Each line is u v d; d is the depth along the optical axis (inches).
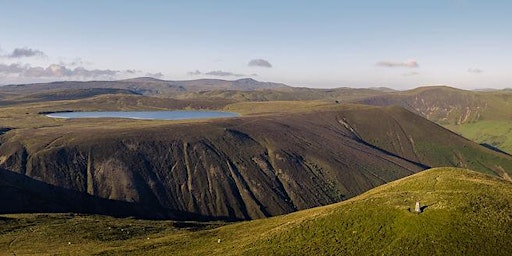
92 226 4630.9
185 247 3449.8
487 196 3029.0
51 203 7126.0
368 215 2874.0
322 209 3752.5
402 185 3686.0
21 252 3612.2
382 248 2544.3
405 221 2704.2
